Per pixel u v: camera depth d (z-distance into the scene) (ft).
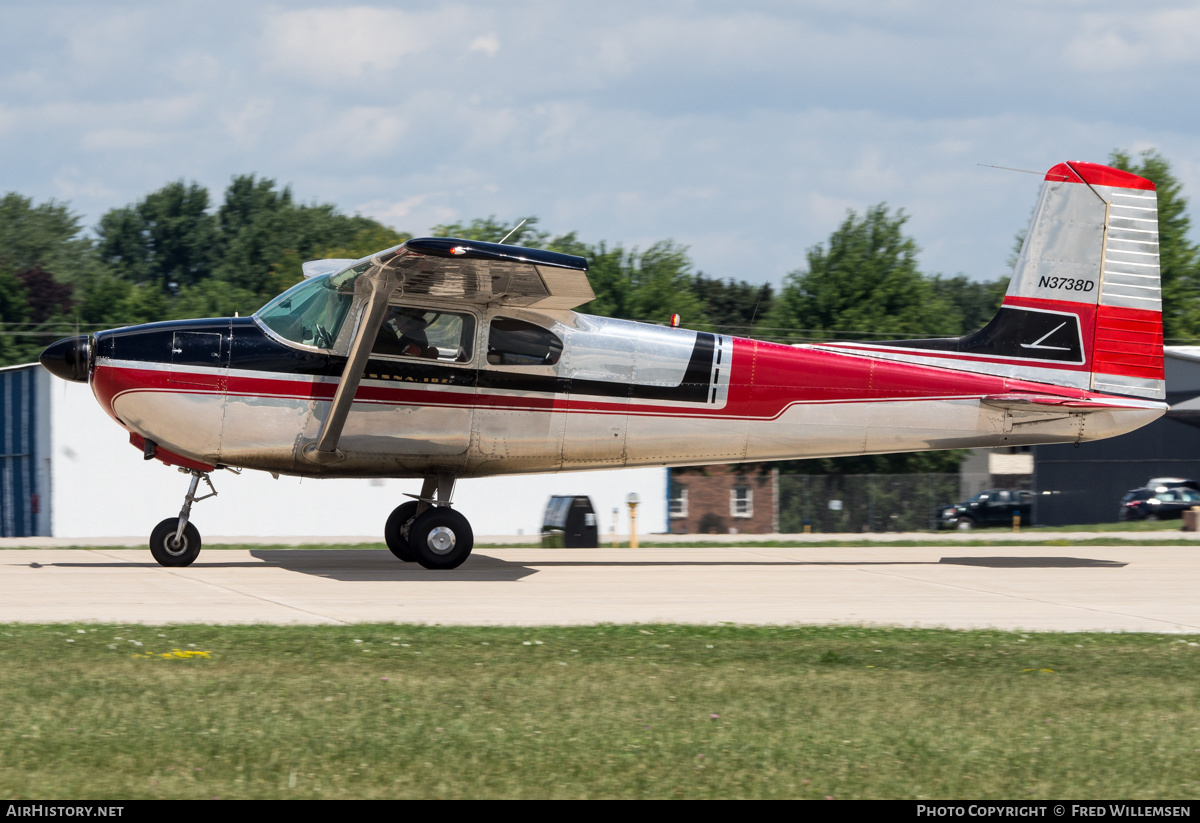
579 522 221.87
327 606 112.68
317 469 139.03
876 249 624.18
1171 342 646.74
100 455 315.17
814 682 82.17
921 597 129.59
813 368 150.20
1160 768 62.75
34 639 91.09
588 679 81.87
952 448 157.38
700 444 148.25
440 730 67.62
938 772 61.62
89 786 56.85
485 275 126.62
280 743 64.28
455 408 138.92
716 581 142.31
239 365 134.00
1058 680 83.87
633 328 146.10
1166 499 408.46
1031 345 157.28
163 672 80.53
